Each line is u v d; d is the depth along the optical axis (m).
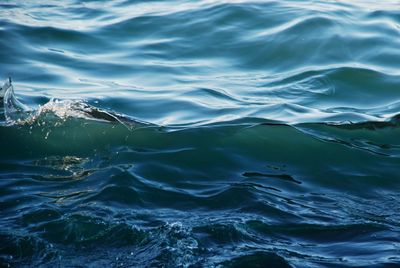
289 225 12.04
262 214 12.40
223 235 11.54
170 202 12.80
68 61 20.20
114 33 21.86
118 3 24.36
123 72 19.61
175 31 21.84
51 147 15.09
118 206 12.51
